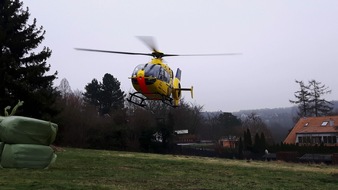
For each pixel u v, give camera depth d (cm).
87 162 1670
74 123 5309
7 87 2741
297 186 1180
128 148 5156
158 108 6356
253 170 1719
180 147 5228
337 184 1279
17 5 2923
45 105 2934
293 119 9156
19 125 1180
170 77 2075
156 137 5328
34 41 2939
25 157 1184
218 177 1355
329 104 8162
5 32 2773
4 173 1061
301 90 8281
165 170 1526
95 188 910
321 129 6044
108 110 7862
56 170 1239
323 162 3753
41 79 2977
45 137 1231
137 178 1182
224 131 8569
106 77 8119
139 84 1906
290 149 4962
